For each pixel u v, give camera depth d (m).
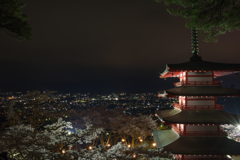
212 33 14.88
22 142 19.77
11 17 12.70
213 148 26.67
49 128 33.22
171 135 32.75
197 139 28.39
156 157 22.16
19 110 42.72
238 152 25.72
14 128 20.62
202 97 29.84
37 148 19.20
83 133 25.22
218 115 28.95
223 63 30.77
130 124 51.72
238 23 13.73
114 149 21.89
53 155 18.92
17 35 13.79
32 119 42.72
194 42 32.94
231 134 39.09
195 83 30.17
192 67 29.50
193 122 27.73
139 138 53.44
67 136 23.11
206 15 13.73
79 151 20.70
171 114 33.50
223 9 13.51
